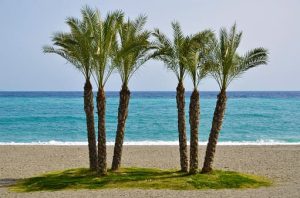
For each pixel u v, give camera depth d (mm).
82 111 91375
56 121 71375
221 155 34562
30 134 56375
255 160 32188
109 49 23016
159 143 43969
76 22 23234
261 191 20922
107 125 66500
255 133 58000
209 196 19672
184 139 24375
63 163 30984
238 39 23000
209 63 23000
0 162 31375
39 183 22797
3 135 55375
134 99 156500
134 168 25719
